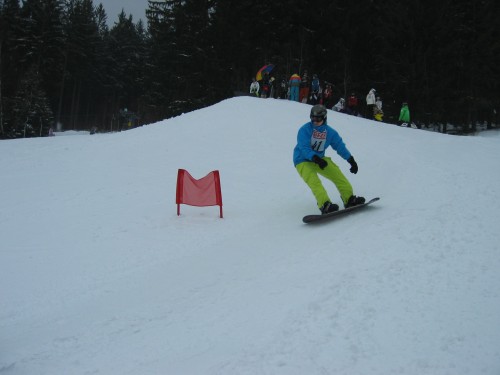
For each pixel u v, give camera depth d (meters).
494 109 31.00
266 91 22.44
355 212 6.02
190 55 39.31
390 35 29.14
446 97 28.14
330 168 6.39
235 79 38.12
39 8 53.25
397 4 29.38
